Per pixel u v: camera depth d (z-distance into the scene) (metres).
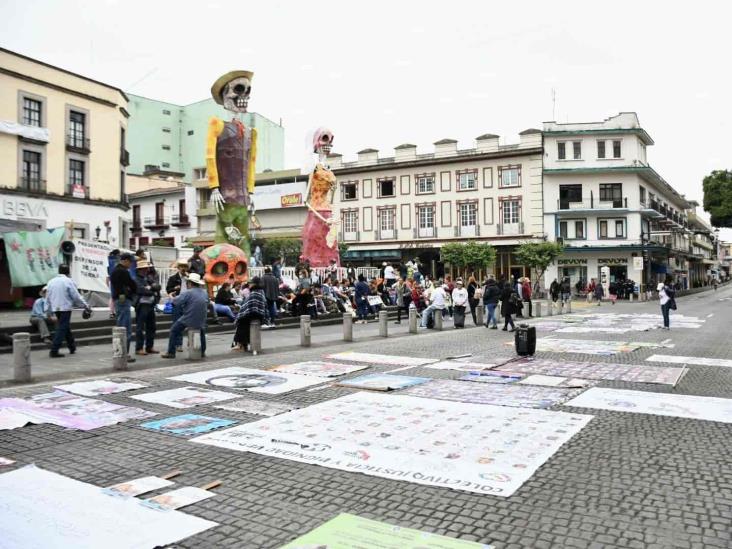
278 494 4.79
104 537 3.97
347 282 25.72
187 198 55.78
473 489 4.86
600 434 6.47
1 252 22.02
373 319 23.16
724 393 8.67
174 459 5.70
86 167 35.75
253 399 8.30
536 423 6.90
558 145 47.41
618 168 46.34
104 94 37.03
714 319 24.12
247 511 4.45
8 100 31.45
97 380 9.74
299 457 5.70
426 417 7.18
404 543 3.89
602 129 46.78
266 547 3.87
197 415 7.39
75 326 14.94
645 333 18.33
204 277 20.52
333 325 21.23
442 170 50.06
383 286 26.56
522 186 47.34
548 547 3.84
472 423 6.90
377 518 4.31
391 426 6.77
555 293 38.38
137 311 12.40
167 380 9.80
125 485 4.96
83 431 6.70
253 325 13.30
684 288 70.94
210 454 5.84
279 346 14.46
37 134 32.72
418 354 13.31
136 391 8.90
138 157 62.72
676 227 65.25
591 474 5.20
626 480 5.05
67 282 12.39
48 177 33.50
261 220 54.38
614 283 46.25
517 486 4.92
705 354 13.20
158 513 4.39
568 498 4.66
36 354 12.62
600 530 4.09
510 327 20.50
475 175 48.88
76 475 5.27
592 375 10.26
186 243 54.28
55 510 4.43
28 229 22.95
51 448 6.08
